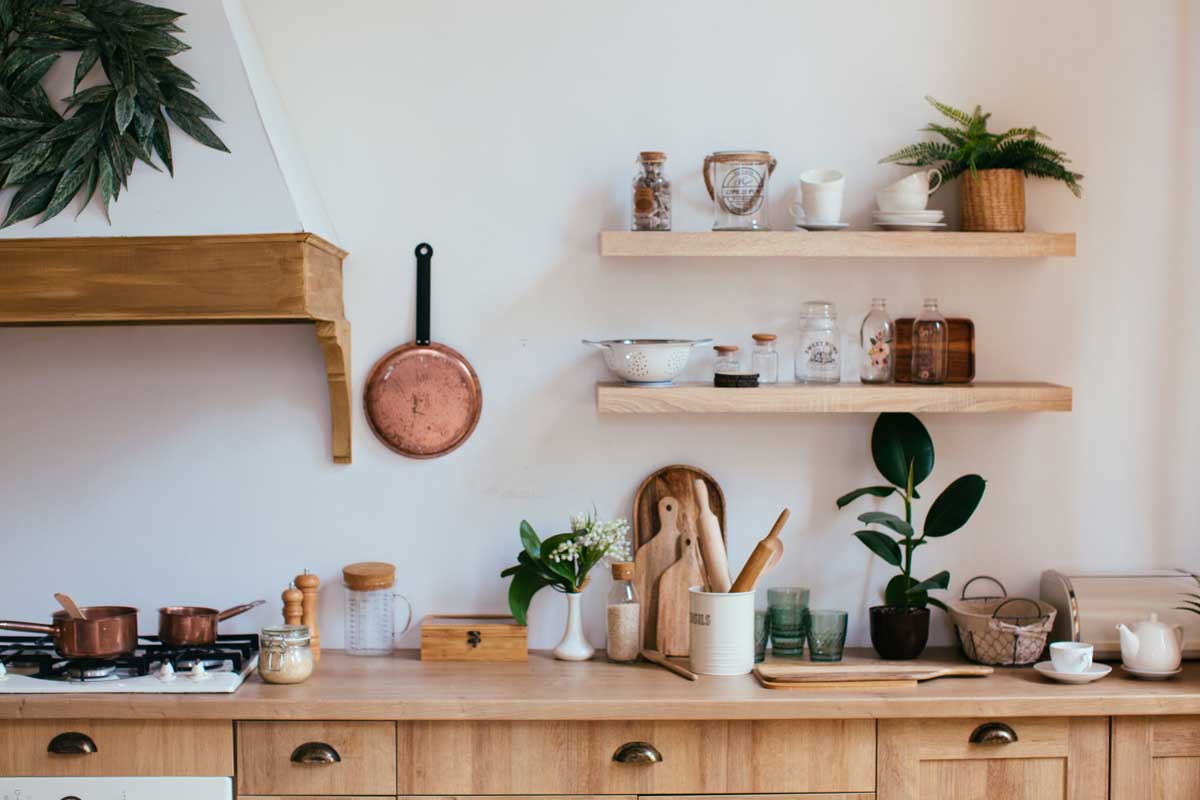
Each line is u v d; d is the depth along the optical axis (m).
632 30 3.06
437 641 2.97
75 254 2.66
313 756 2.62
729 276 3.09
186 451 3.09
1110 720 2.68
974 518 3.12
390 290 3.07
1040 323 3.11
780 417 3.09
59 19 2.65
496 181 3.07
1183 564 3.13
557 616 3.09
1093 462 3.12
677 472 3.07
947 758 2.67
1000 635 2.86
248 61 2.76
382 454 3.09
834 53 3.07
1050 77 3.09
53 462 3.10
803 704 2.61
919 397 2.88
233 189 2.66
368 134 3.06
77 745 2.63
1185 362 3.12
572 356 3.08
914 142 3.08
